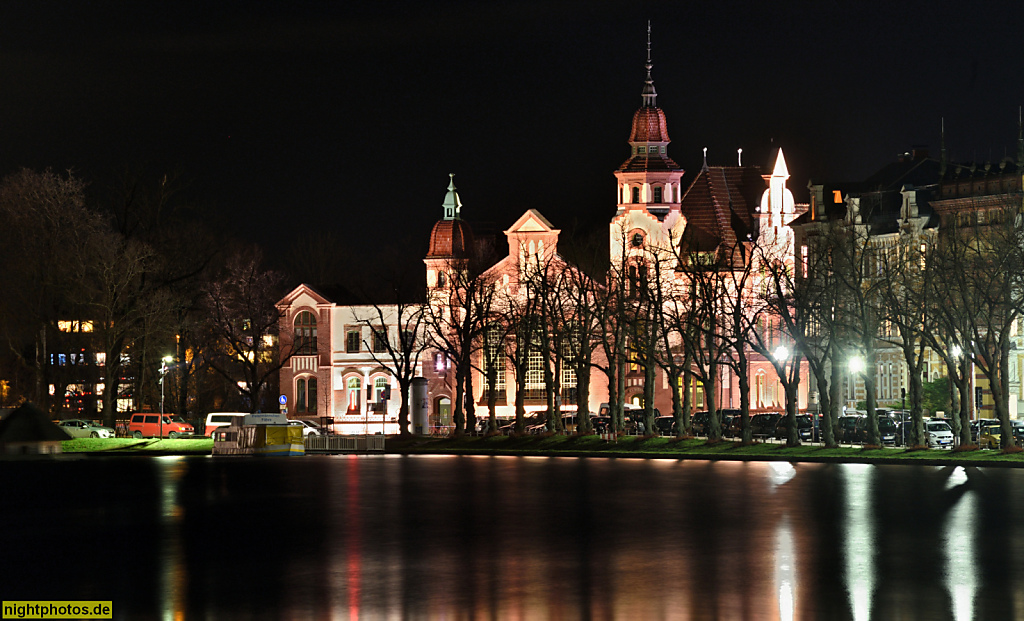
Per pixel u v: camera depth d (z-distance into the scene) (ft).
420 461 275.18
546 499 173.88
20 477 230.48
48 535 140.56
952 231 280.10
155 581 108.27
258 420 317.22
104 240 354.33
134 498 184.34
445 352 356.18
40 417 290.15
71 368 371.76
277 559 119.65
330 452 319.68
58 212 346.54
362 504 169.68
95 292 353.10
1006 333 250.57
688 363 312.50
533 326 341.62
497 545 127.03
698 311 326.85
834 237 300.40
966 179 358.84
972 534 131.23
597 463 260.01
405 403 358.23
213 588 104.42
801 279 301.02
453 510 160.25
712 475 217.56
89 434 357.41
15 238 345.10
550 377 333.21
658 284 320.70
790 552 119.65
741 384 288.71
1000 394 247.29
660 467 242.99
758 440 316.19
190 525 148.15
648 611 92.43
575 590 100.99
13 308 348.38
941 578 104.68
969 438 252.83
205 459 292.20
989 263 260.62
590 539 130.62
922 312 264.31
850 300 297.74
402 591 101.65
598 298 370.94
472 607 94.84
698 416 365.40
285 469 248.32
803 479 205.16
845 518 146.00
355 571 111.75
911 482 196.13
